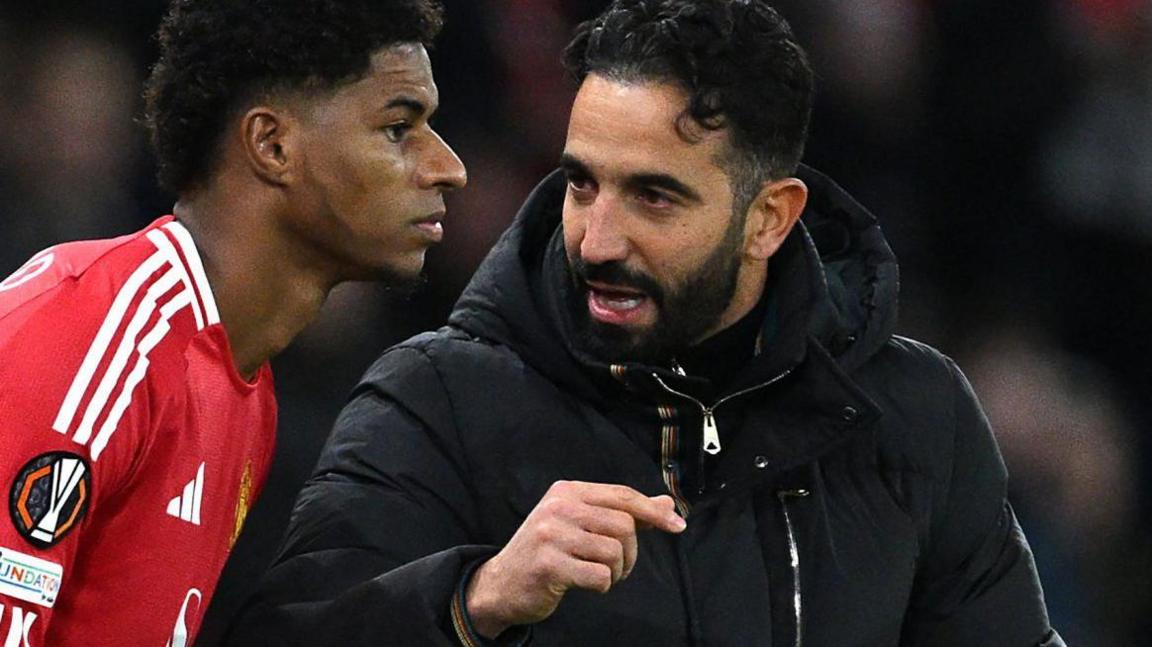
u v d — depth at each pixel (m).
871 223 8.16
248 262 6.89
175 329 6.55
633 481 7.39
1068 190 20.34
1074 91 20.52
